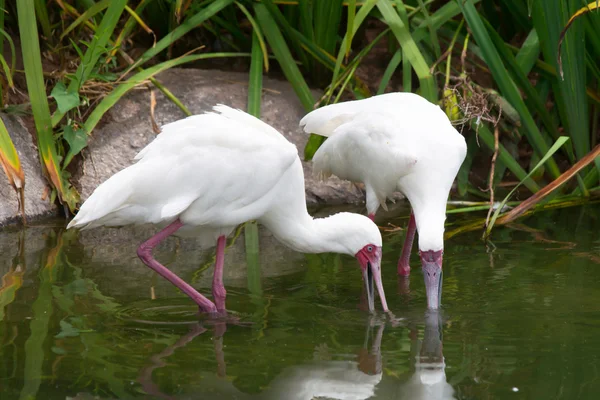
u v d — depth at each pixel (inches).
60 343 318.7
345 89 593.9
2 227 490.9
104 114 561.3
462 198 557.0
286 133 575.2
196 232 388.8
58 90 508.1
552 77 556.1
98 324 340.8
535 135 537.6
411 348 318.7
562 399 271.4
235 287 397.1
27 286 386.0
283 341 326.6
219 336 331.3
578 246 449.1
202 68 637.3
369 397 275.3
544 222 499.8
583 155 537.0
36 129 493.0
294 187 389.1
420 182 414.0
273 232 401.1
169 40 557.9
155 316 354.0
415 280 414.3
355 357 309.4
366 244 385.1
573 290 382.0
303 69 614.9
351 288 398.0
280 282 405.7
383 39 650.2
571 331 333.7
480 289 386.9
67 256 436.1
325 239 392.2
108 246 458.9
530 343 321.4
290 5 589.9
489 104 556.4
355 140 435.2
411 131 420.5
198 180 367.2
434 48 556.4
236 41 639.1
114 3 518.3
